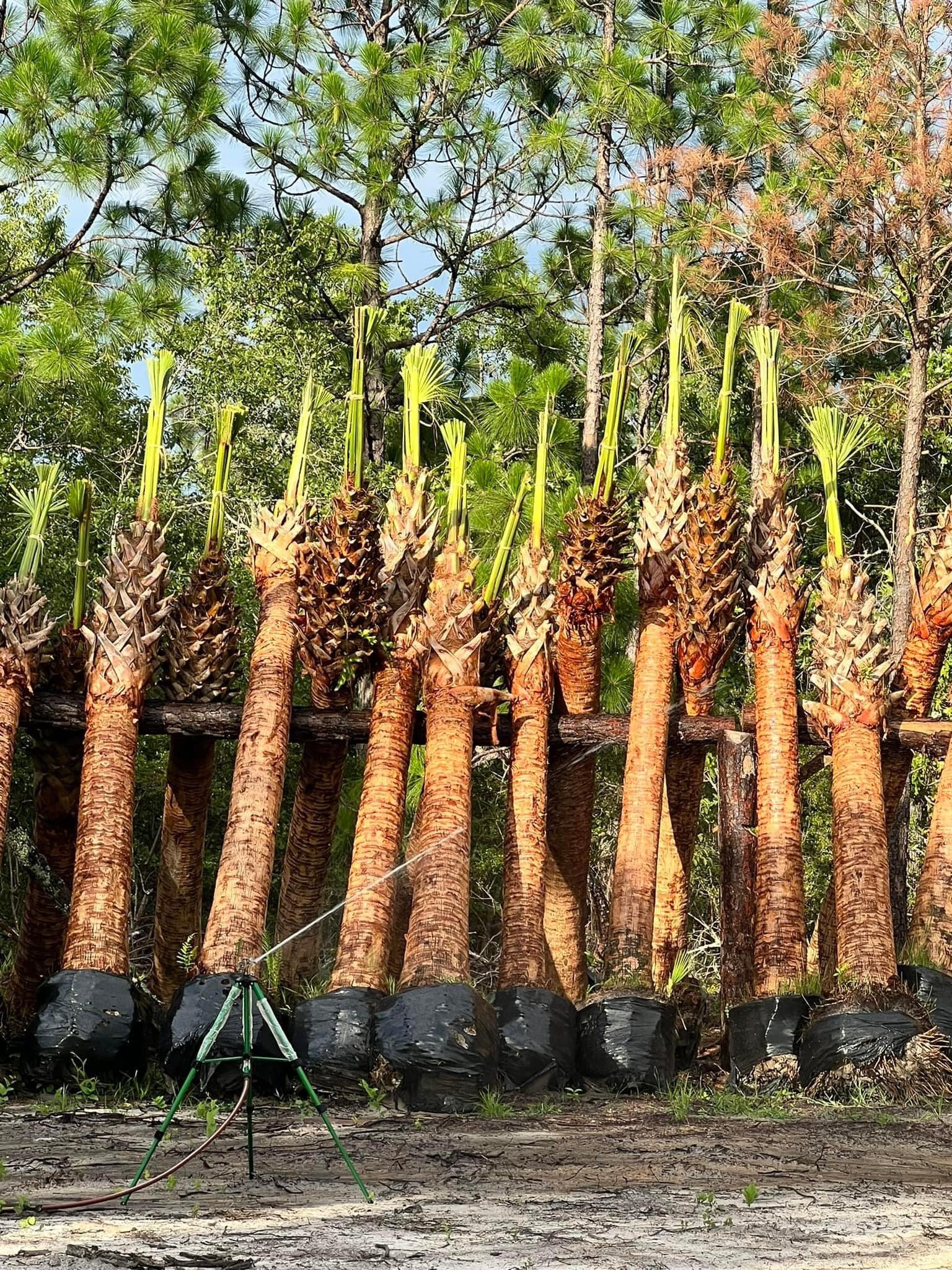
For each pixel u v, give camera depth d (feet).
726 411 41.93
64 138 62.08
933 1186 23.77
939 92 66.03
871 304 70.69
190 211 75.05
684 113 85.51
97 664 37.93
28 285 68.69
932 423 79.20
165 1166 24.94
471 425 85.20
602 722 40.70
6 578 59.36
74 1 61.93
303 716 39.19
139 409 74.59
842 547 42.01
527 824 38.42
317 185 83.66
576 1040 35.63
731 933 39.29
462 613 38.75
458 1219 20.72
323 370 80.84
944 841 39.22
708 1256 18.56
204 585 40.88
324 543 37.96
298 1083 33.55
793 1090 34.99
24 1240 19.16
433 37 85.97
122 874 36.24
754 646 41.19
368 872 36.52
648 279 79.51
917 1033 34.14
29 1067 33.58
